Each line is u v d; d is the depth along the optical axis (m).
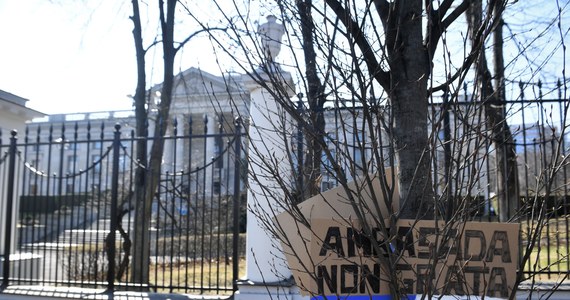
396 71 2.40
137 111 8.76
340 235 2.15
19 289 5.83
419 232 2.07
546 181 2.14
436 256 1.91
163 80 8.77
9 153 6.62
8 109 8.78
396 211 2.39
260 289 4.75
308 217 2.35
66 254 9.59
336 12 2.31
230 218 10.42
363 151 2.06
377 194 2.35
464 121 2.06
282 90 2.21
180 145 15.59
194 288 5.33
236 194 5.15
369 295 2.04
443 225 2.08
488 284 2.06
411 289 2.08
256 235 4.93
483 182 4.27
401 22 2.33
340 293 2.11
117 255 9.16
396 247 2.10
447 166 2.44
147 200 7.47
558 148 2.08
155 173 7.65
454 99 2.06
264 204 4.70
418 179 2.28
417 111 2.37
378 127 2.11
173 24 8.84
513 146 4.79
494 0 2.04
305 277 2.20
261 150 4.48
